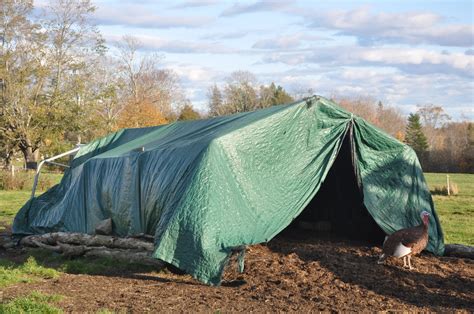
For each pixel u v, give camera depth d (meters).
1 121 51.22
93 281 11.05
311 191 12.73
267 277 11.02
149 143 15.76
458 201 31.08
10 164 48.59
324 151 13.09
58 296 9.36
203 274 10.61
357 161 13.80
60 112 51.62
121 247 13.32
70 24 53.25
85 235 14.19
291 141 12.66
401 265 11.89
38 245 15.54
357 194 14.98
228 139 11.92
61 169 53.06
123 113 61.44
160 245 10.80
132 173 14.18
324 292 10.08
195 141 12.62
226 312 8.75
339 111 13.21
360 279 10.88
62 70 53.25
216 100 88.00
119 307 8.88
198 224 10.91
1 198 32.44
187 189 11.29
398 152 14.23
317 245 13.62
